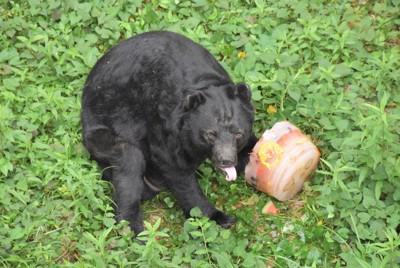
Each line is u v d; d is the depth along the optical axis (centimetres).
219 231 776
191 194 816
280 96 899
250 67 937
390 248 709
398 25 1040
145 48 823
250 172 827
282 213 827
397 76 934
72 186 782
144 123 813
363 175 782
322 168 846
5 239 740
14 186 805
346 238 767
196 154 786
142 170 822
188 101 757
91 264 727
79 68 932
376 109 771
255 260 741
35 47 945
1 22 976
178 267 716
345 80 950
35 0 1009
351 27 1025
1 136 823
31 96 897
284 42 984
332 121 877
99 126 830
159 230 818
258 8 1023
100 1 1020
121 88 823
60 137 870
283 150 809
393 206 780
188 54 816
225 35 995
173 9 1027
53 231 765
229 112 759
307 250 765
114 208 814
